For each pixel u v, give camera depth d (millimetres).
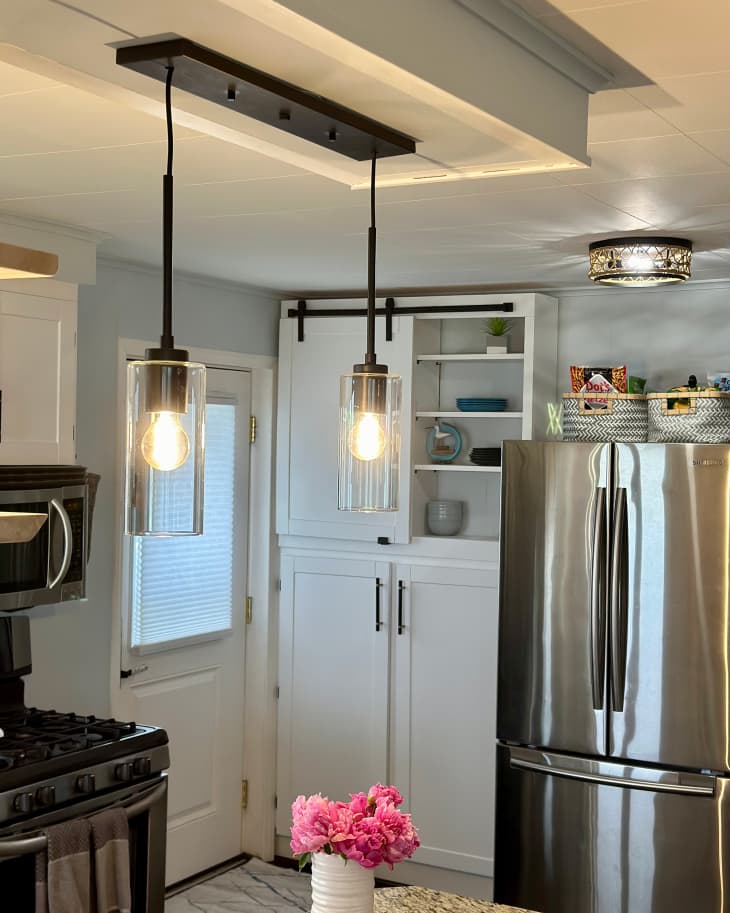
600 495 3816
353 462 1784
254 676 5141
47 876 3061
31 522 1663
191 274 4508
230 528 5016
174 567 4699
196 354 4680
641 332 4648
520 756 3949
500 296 4672
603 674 3811
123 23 1442
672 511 3719
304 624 5074
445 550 4746
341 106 1735
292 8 1353
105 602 4281
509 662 3988
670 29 1751
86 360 4129
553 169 2088
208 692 4934
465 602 4719
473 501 5008
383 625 4891
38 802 3066
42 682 4027
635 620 3773
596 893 3799
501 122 1792
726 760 3643
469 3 1667
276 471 5125
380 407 1782
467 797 4723
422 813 4816
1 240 3375
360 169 2094
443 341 5066
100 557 4246
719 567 3654
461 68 1689
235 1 1330
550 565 3914
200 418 1527
